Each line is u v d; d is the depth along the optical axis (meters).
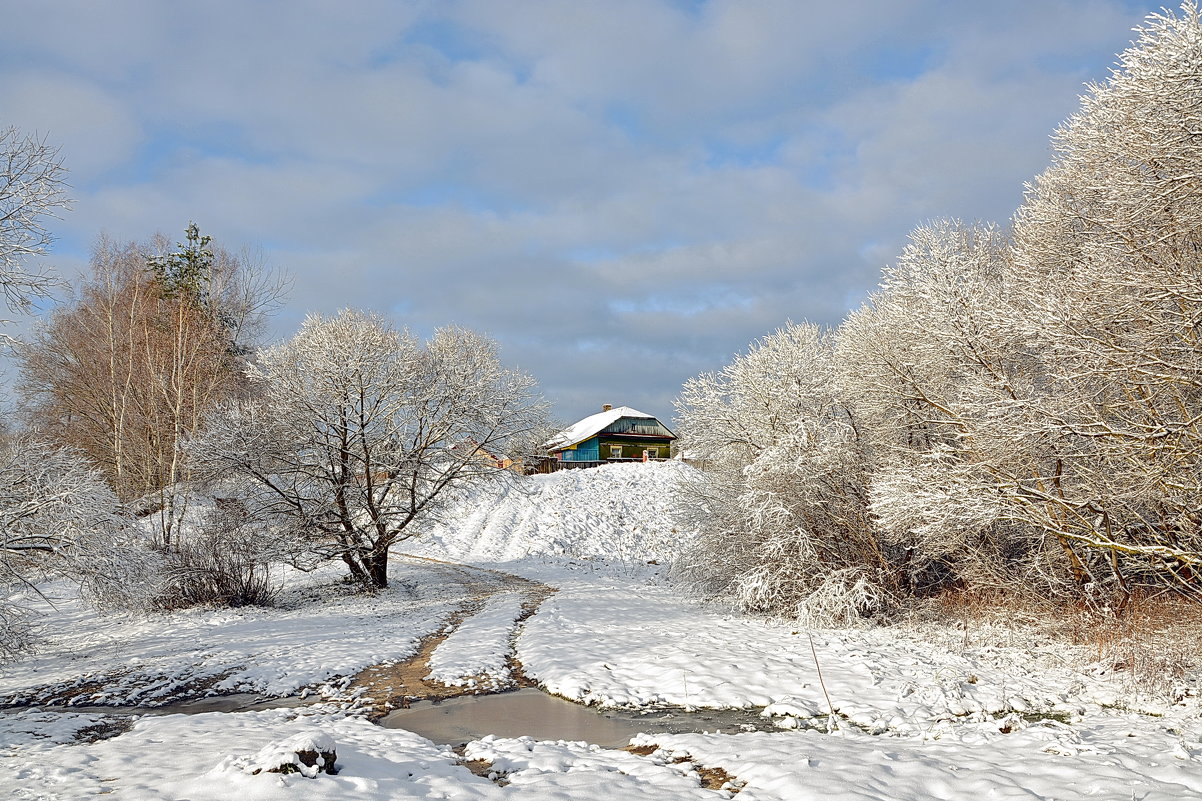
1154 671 10.37
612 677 11.95
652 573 31.41
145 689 12.31
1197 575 11.93
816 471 16.69
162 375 30.31
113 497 17.73
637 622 17.28
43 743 8.72
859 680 11.05
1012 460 13.24
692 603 20.50
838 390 17.22
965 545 15.62
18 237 13.97
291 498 24.36
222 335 33.41
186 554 21.89
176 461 27.27
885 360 15.55
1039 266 14.30
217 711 10.94
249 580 22.28
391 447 25.48
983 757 7.20
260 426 24.00
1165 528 13.09
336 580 26.55
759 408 18.56
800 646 13.76
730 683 11.16
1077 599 14.63
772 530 17.25
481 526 39.66
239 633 17.31
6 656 14.02
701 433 19.83
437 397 25.81
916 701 9.90
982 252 15.44
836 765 6.98
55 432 34.84
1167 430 10.77
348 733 8.66
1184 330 10.84
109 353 34.41
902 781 6.50
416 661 14.09
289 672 12.97
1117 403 12.12
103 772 6.79
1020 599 15.27
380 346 24.89
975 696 10.05
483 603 22.22
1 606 14.04
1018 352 13.96
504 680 12.37
